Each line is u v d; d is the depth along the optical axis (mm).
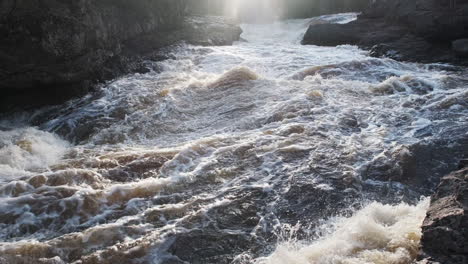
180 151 7625
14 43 9727
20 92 10523
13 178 7004
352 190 6305
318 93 9750
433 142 7477
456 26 13797
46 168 7492
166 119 9508
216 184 6656
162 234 5449
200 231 5527
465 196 4691
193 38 16188
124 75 12539
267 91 10289
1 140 8695
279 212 5914
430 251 4316
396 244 4672
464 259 4117
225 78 11148
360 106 9250
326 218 5742
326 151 7371
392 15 17156
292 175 6723
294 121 8609
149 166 7344
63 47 10492
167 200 6293
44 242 5316
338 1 25344
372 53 14586
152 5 15203
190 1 20406
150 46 14477
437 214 4594
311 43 17797
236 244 5320
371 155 7184
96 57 11656
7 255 5055
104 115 9836
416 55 13844
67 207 6133
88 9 11469
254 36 21328
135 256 5102
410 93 9984
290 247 5152
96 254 5105
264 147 7602
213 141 7988
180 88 10859
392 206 5672
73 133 9289
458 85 10328
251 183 6605
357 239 4840
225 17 20281
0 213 6035
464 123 8102
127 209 6098
